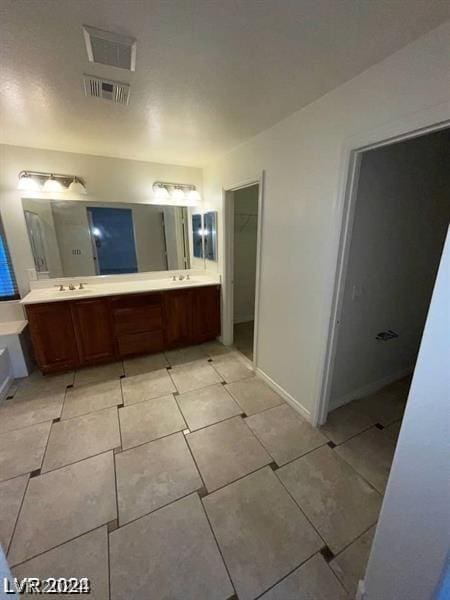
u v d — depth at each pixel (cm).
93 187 301
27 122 208
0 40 117
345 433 200
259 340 268
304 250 198
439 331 72
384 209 196
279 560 122
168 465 172
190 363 306
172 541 130
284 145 204
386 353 251
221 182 307
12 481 161
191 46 123
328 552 126
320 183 176
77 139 247
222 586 114
